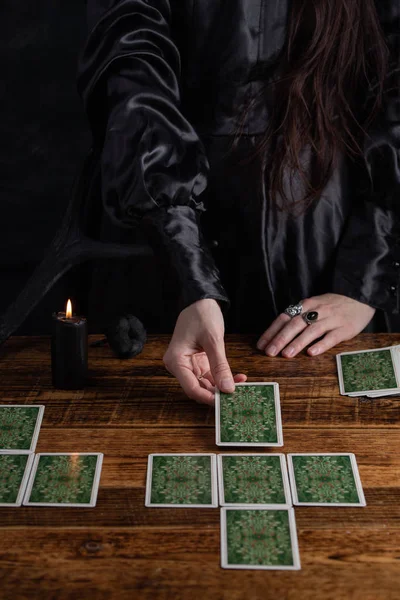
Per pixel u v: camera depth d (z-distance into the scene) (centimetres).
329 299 124
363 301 124
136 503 89
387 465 94
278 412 102
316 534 84
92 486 91
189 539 83
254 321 133
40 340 124
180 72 119
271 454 96
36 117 220
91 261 140
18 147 220
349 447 97
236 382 108
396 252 126
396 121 121
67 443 98
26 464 95
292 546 82
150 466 94
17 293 213
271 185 122
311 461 95
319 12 111
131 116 111
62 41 218
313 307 122
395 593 76
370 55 119
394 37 120
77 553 81
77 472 93
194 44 117
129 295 148
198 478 92
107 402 107
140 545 82
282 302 132
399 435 99
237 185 124
